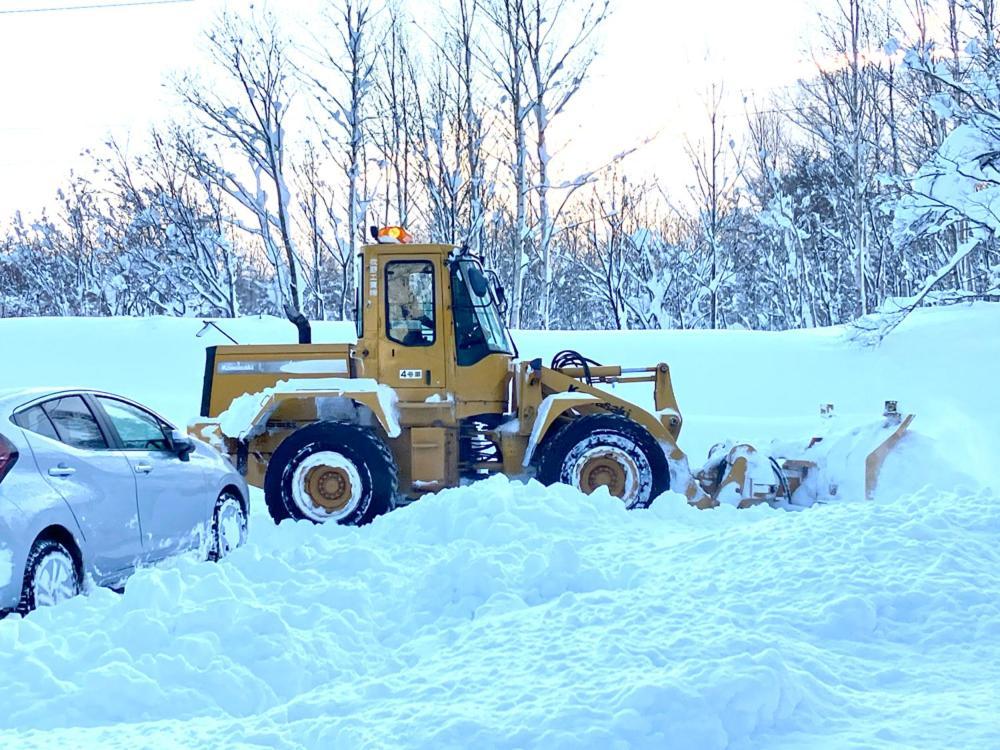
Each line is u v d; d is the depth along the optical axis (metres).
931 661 4.09
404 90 26.17
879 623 4.47
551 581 5.41
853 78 28.25
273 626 4.68
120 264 29.72
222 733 3.66
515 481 8.48
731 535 5.96
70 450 5.75
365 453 8.68
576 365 9.96
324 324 19.22
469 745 3.24
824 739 3.23
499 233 28.86
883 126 29.48
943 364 14.74
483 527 6.78
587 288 33.09
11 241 35.50
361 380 9.16
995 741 3.14
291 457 8.70
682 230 38.31
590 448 8.80
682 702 3.32
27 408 5.64
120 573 5.97
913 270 30.86
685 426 13.34
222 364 9.55
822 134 29.38
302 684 4.39
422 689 3.87
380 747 3.29
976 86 15.45
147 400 15.75
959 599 4.63
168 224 27.34
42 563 5.20
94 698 4.04
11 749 3.55
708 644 3.95
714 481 9.43
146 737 3.66
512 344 9.84
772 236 34.91
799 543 5.48
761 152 33.78
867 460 8.80
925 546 5.30
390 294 9.37
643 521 7.64
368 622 5.15
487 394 9.33
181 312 27.69
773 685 3.38
